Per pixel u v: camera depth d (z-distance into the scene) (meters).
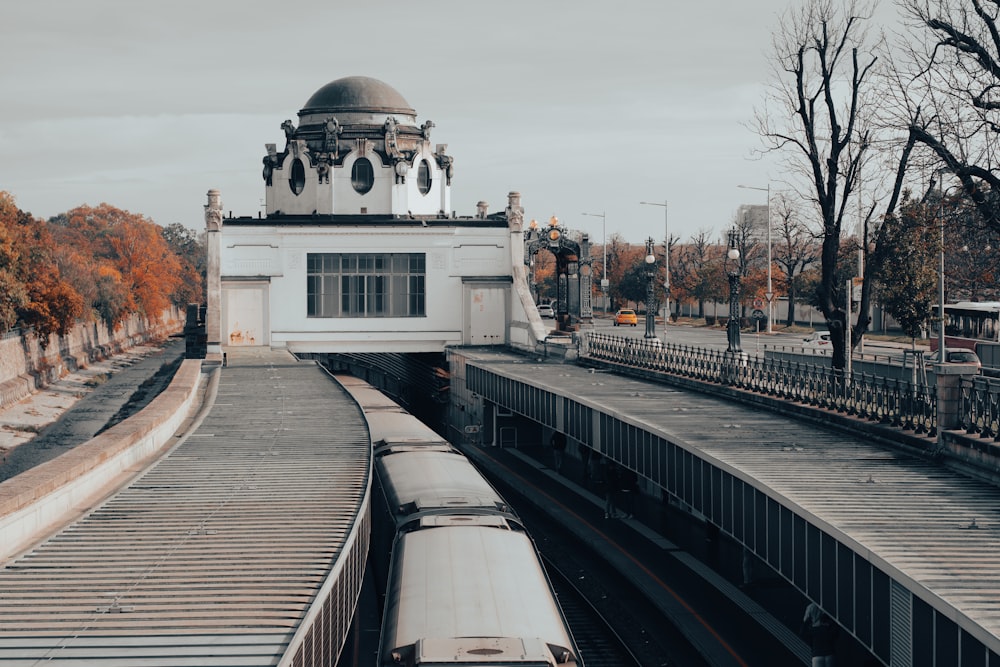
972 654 14.86
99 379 111.81
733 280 48.81
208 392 43.44
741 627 28.20
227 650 13.80
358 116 72.44
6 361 92.94
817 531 20.62
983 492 22.72
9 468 66.56
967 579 16.62
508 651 16.03
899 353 69.50
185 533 19.61
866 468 25.38
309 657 14.70
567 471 51.34
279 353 64.56
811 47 45.00
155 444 29.98
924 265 58.28
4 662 13.37
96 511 21.42
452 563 20.44
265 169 72.81
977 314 63.59
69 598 15.84
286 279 67.69
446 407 70.81
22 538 19.06
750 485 24.31
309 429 32.75
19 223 121.31
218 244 66.19
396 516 25.69
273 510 21.45
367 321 68.50
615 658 27.48
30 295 102.88
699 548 36.31
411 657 16.39
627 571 33.53
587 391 43.38
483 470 52.56
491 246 69.19
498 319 69.50
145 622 14.82
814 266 123.62
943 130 37.72
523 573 20.19
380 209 70.62
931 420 27.64
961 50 35.91
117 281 153.50
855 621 18.92
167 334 192.25
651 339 62.88
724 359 42.66
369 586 29.41
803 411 34.31
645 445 33.09
